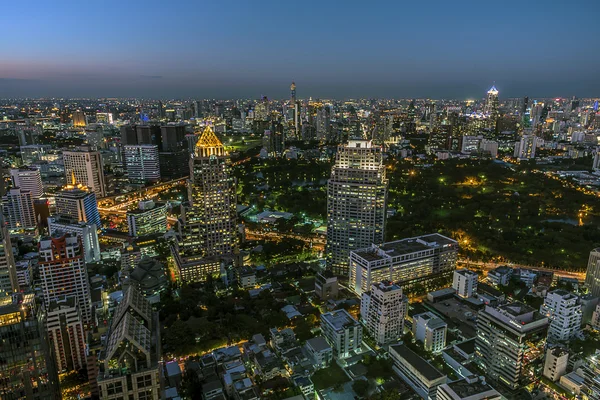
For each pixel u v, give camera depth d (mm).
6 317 190750
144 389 180125
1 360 192000
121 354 177000
